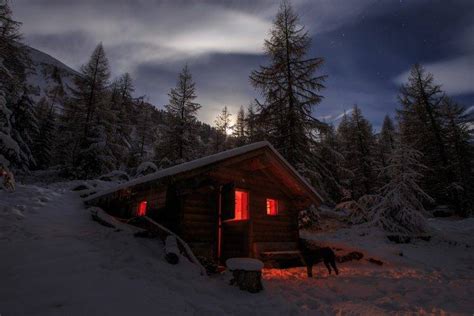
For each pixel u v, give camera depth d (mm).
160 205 8922
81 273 4996
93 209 9898
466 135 26984
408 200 15492
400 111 27844
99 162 23250
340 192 17641
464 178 25172
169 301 4484
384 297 5852
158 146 25672
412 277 7988
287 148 16312
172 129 25688
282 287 6609
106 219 8875
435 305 5293
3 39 18672
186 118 26328
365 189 28219
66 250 5977
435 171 24531
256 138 17547
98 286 4586
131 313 3898
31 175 23062
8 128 9773
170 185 8305
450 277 8070
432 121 25609
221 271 7492
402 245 12984
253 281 5844
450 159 25688
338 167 19953
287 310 4879
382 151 33094
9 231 6672
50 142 35625
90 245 6562
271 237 10602
